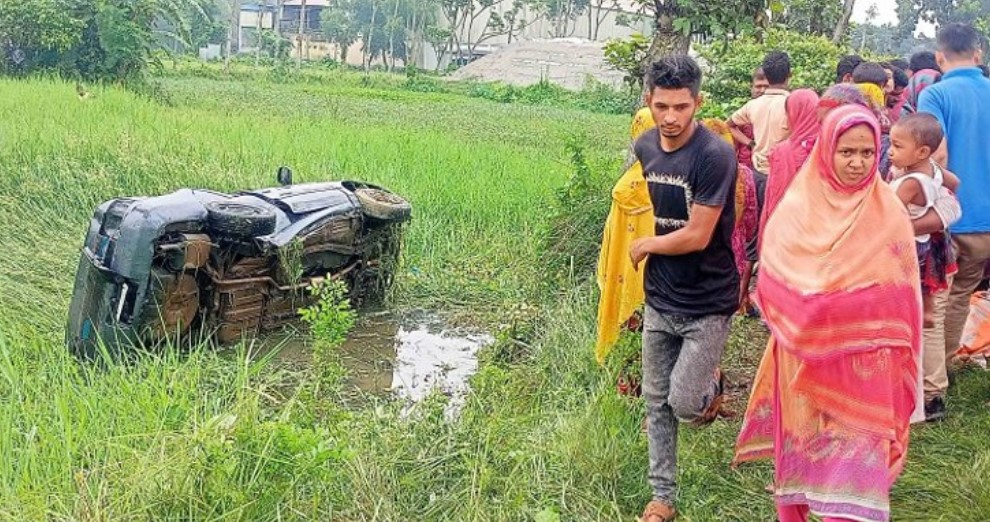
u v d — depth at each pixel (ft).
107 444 14.46
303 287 22.90
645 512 14.33
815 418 12.37
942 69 19.35
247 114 64.18
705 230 13.16
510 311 24.30
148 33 85.97
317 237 23.16
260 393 16.87
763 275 12.94
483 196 35.58
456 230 32.99
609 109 142.41
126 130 39.32
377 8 216.95
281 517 13.29
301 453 13.71
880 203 12.29
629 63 28.55
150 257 19.38
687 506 14.74
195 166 34.12
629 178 15.96
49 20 80.74
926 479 15.76
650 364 14.32
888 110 24.57
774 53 22.70
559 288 26.50
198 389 17.99
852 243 12.15
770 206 17.26
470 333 24.91
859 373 12.12
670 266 13.78
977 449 16.80
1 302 21.39
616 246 16.28
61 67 83.15
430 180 37.24
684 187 13.38
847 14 55.83
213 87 107.65
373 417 16.83
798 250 12.47
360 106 95.20
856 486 11.93
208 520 12.64
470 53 236.43
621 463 15.55
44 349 19.04
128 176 32.24
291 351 22.15
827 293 12.10
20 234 26.99
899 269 12.19
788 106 17.46
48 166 32.37
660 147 13.75
